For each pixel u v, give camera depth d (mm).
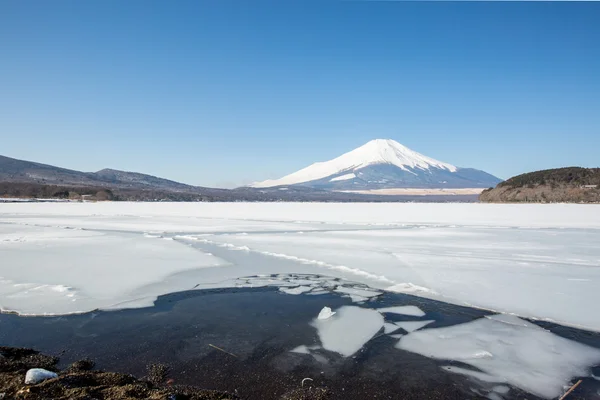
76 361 4988
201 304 7656
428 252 13625
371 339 5973
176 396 4012
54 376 4168
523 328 6418
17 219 29766
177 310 7273
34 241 16203
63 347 5477
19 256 12445
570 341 5906
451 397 4340
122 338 5867
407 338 6023
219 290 8695
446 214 35875
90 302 7625
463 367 5066
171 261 11820
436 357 5359
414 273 10258
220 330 6270
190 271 10492
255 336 6039
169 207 49188
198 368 4914
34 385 3801
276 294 8414
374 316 7016
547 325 6559
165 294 8320
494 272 10336
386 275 10062
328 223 27859
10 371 4395
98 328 6277
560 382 4707
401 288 8836
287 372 4867
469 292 8438
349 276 10031
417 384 4613
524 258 12406
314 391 4383
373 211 41625
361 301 7918
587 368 5062
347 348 5625
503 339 5980
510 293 8344
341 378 4738
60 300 7699
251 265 11367
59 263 11305
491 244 15719
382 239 17547
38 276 9641
